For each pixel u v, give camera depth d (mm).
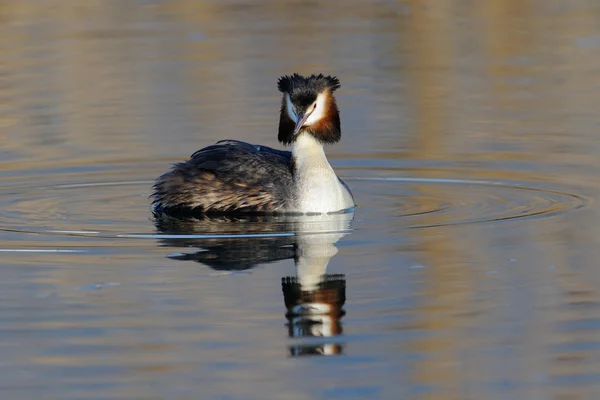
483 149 17750
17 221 14172
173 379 9289
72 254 12609
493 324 10359
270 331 10281
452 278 11617
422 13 28953
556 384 9188
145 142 18359
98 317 10625
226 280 11625
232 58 24266
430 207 14750
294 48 25281
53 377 9359
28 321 10539
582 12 28734
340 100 21156
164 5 30625
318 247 12812
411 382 9227
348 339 10086
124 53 24891
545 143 17922
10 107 20703
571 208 14422
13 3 29672
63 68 23609
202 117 19766
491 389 9109
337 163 17297
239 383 9227
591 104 20328
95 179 16469
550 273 11703
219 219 14320
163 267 12094
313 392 9070
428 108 20391
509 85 21969
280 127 15203
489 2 30016
